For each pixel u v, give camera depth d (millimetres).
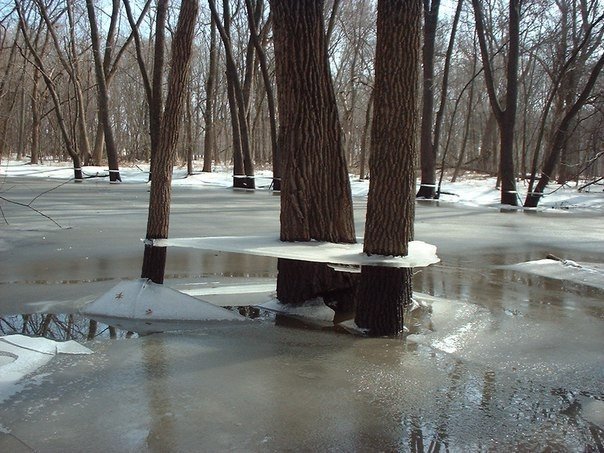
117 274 7859
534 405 3902
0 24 22812
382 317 5371
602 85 28672
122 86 56406
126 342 4992
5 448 3154
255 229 12711
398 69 5078
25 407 3660
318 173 6035
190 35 5898
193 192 25406
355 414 3691
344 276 6086
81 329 5355
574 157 32062
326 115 6047
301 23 5906
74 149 31906
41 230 12039
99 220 13984
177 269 8469
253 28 21500
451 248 11242
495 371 4527
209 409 3709
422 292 7336
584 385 4289
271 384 4148
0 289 6895
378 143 5180
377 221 5250
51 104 50500
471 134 50625
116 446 3209
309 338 5227
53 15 33406
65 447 3184
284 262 6137
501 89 37969
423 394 4031
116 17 33000
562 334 5574
